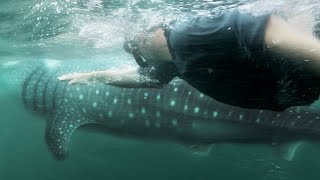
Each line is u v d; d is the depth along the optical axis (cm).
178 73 296
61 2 576
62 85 640
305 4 400
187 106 543
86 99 612
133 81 324
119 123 615
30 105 715
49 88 662
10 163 859
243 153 616
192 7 493
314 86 233
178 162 769
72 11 610
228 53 242
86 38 723
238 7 436
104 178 753
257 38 232
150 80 315
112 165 798
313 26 243
